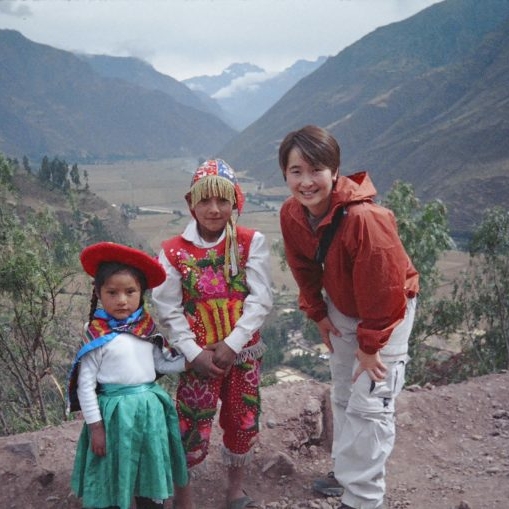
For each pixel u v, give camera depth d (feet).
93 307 9.65
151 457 8.70
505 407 14.10
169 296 9.68
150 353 9.34
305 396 13.58
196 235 9.87
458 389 14.78
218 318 9.65
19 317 28.63
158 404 8.99
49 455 11.57
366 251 8.48
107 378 8.91
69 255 30.37
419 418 13.50
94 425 8.65
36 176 328.29
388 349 9.29
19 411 30.66
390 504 10.50
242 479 11.17
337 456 9.61
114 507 8.85
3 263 27.73
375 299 8.61
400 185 48.62
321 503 10.39
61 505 10.28
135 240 342.03
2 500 10.32
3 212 30.32
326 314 10.19
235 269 9.77
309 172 8.79
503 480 10.85
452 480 11.16
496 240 51.55
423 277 48.57
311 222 9.41
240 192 9.86
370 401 9.23
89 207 344.28
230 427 10.14
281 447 12.16
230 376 9.94
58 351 32.24
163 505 9.97
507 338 52.75
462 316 52.75
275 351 209.67
